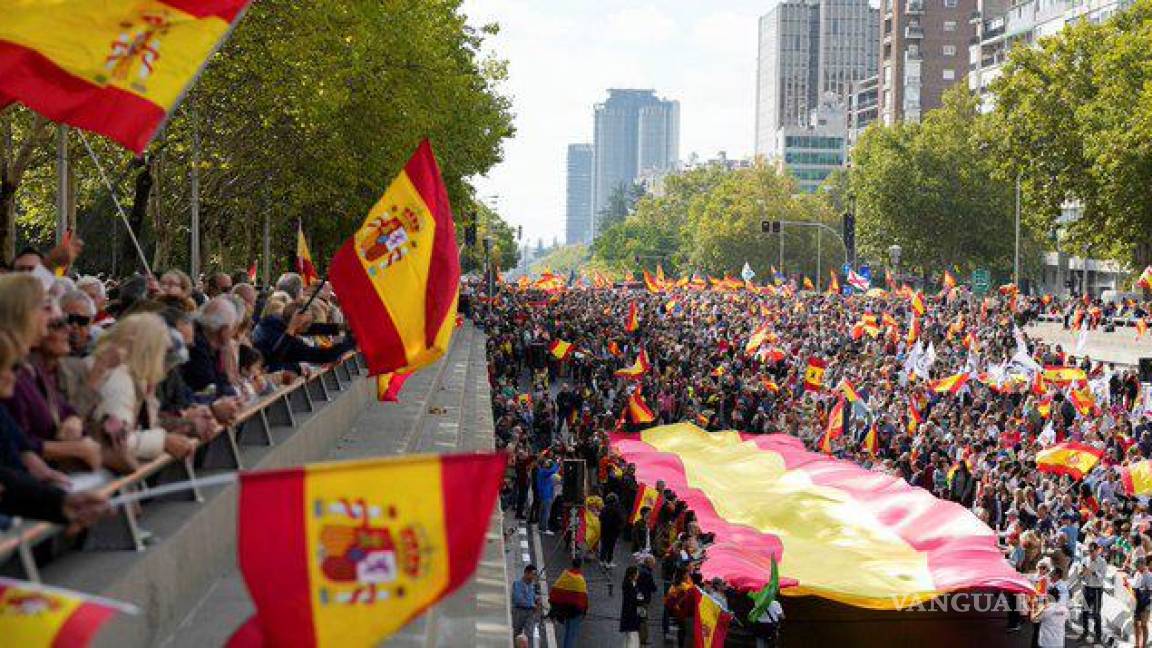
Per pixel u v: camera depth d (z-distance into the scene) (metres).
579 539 27.08
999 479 28.61
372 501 5.77
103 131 9.60
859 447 35.91
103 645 6.98
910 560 22.44
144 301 9.82
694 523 22.64
